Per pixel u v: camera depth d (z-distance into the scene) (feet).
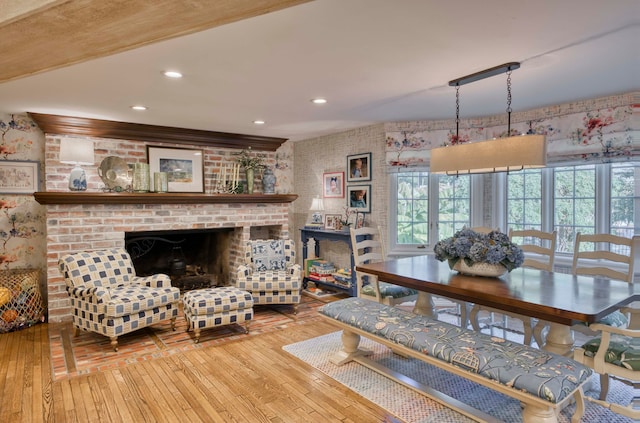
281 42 7.25
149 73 9.00
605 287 8.12
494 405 8.07
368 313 9.27
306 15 6.13
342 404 8.09
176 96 11.10
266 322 13.47
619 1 5.77
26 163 13.92
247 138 18.38
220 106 12.40
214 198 16.39
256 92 10.75
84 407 7.95
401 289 11.49
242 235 17.63
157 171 16.17
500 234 9.27
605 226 12.57
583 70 9.12
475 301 8.38
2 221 13.64
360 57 8.09
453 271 9.79
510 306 7.64
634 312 8.16
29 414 7.68
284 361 10.21
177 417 7.61
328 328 12.85
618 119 11.61
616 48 7.70
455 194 16.07
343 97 11.39
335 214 18.19
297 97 11.35
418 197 16.20
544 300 7.11
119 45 4.49
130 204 14.75
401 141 15.47
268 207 18.34
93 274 12.00
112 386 8.86
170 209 15.66
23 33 4.10
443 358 7.13
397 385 8.87
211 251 19.25
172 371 9.64
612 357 6.90
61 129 13.93
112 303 10.77
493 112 13.99
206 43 7.23
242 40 7.12
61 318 13.43
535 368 6.27
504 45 7.52
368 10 5.98
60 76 9.16
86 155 12.80
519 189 14.73
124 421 7.47
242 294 12.32
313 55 7.95
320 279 17.49
